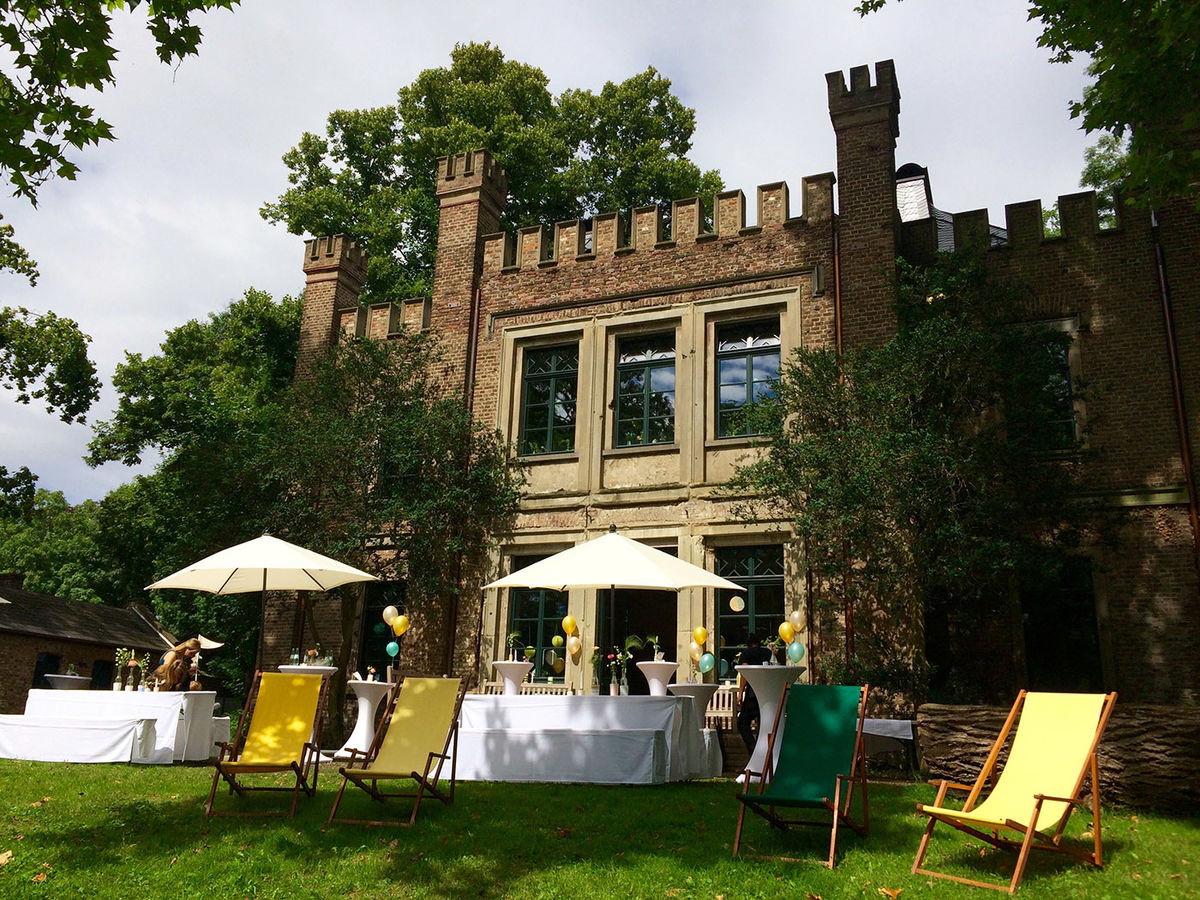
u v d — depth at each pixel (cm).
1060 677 1348
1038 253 1502
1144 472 1358
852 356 1345
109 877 659
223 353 2652
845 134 1606
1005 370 1248
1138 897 554
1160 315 1409
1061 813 620
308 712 878
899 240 1619
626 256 1734
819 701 736
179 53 761
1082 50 1027
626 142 3036
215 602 2223
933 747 908
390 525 1683
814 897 580
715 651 1488
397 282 2788
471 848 704
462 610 1653
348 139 3022
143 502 2544
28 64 744
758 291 1606
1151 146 1027
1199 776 759
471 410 1784
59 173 784
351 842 724
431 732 845
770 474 1328
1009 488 1209
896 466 1200
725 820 782
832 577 1300
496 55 3061
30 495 2238
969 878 603
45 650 2536
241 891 632
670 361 1672
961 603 1324
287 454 1609
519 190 2856
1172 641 1290
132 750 1109
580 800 864
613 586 1087
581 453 1664
